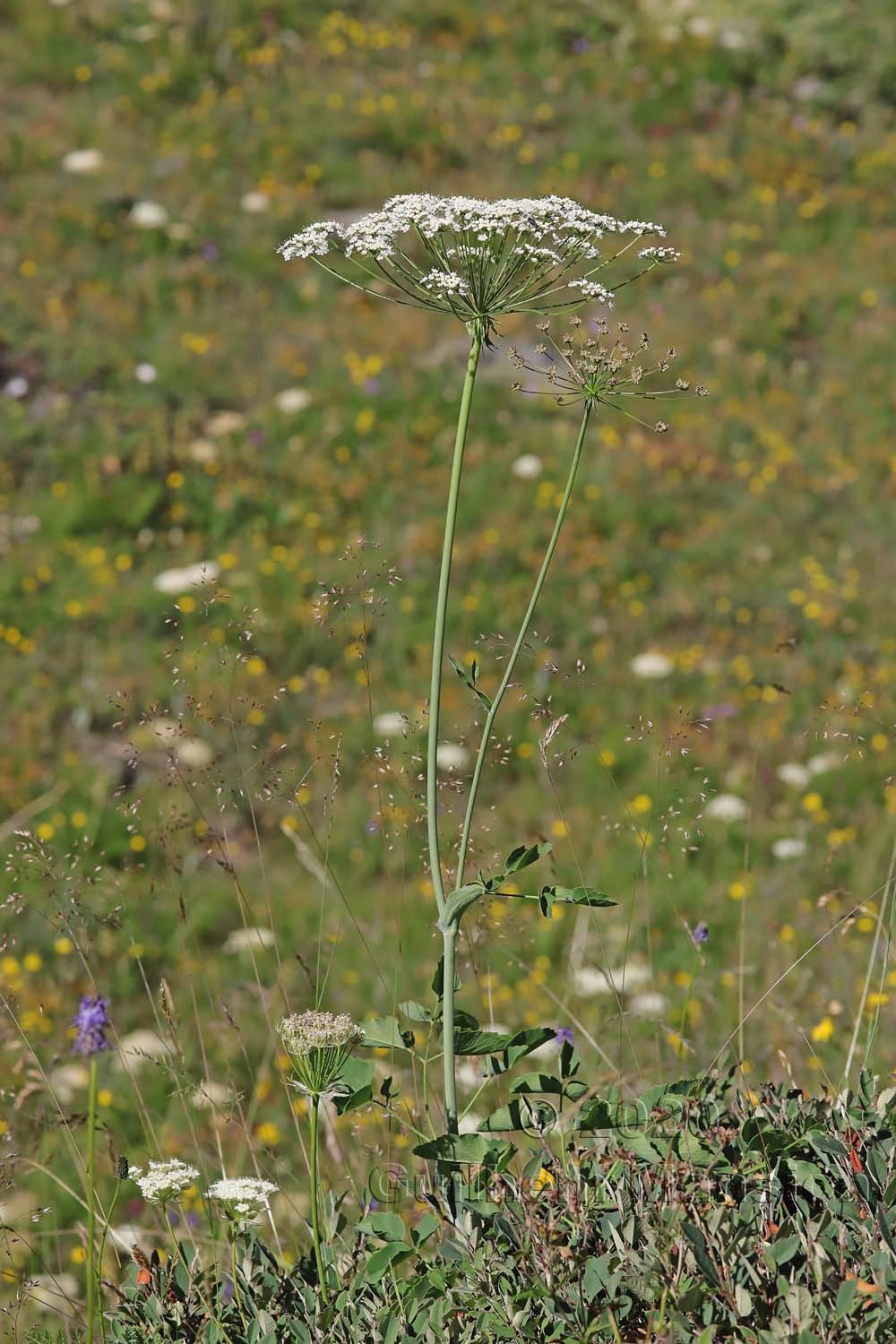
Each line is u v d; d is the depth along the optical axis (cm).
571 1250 290
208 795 945
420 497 1384
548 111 2191
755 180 2094
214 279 1703
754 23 2477
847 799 989
